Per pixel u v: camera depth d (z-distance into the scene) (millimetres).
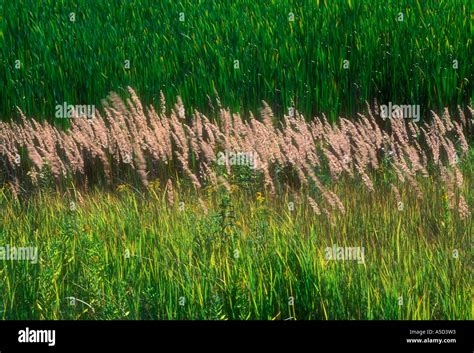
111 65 10586
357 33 10805
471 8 11125
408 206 7887
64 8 11891
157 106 10320
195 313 6008
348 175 8828
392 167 8969
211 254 6652
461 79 10219
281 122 9672
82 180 9289
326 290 6125
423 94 10281
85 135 9141
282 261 6355
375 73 10453
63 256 6613
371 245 7191
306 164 8383
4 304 6172
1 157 9508
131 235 7113
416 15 11078
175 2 12148
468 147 9461
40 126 9234
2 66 10633
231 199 7863
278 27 11016
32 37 11102
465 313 5984
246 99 10398
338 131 8852
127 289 6277
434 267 6531
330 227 7496
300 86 10281
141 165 8703
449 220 7359
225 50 10734
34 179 8766
